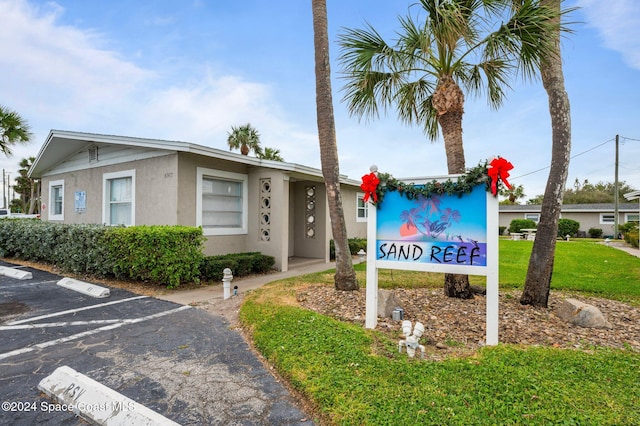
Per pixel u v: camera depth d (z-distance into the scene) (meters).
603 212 25.69
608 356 2.94
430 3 4.35
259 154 22.42
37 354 3.27
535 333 3.67
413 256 3.73
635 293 5.67
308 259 10.57
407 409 2.13
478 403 2.18
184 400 2.46
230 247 8.55
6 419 2.21
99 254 6.68
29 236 8.78
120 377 2.81
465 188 3.47
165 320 4.38
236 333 3.90
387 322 4.09
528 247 13.84
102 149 9.09
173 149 7.02
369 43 5.09
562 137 4.46
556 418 1.99
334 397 2.30
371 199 3.91
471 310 4.50
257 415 2.27
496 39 4.30
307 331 3.57
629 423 1.94
